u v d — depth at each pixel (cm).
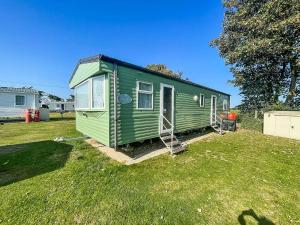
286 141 1119
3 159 605
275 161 697
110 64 618
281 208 389
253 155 770
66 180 471
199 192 442
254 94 1948
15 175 493
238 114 2050
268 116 1367
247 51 1563
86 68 768
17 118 1877
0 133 1090
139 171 553
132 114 700
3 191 412
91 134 790
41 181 462
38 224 313
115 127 632
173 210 367
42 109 1944
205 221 338
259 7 1680
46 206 363
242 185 486
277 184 499
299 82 1741
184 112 1041
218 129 1422
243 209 381
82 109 865
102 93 667
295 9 1398
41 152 680
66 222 322
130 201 392
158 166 601
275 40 1473
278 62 1752
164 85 868
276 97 1808
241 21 1730
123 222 327
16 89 1884
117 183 471
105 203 381
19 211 345
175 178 515
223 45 1977
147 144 860
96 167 561
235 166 627
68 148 740
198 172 564
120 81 650
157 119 827
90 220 329
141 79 737
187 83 1044
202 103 1261
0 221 317
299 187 484
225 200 412
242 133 1391
